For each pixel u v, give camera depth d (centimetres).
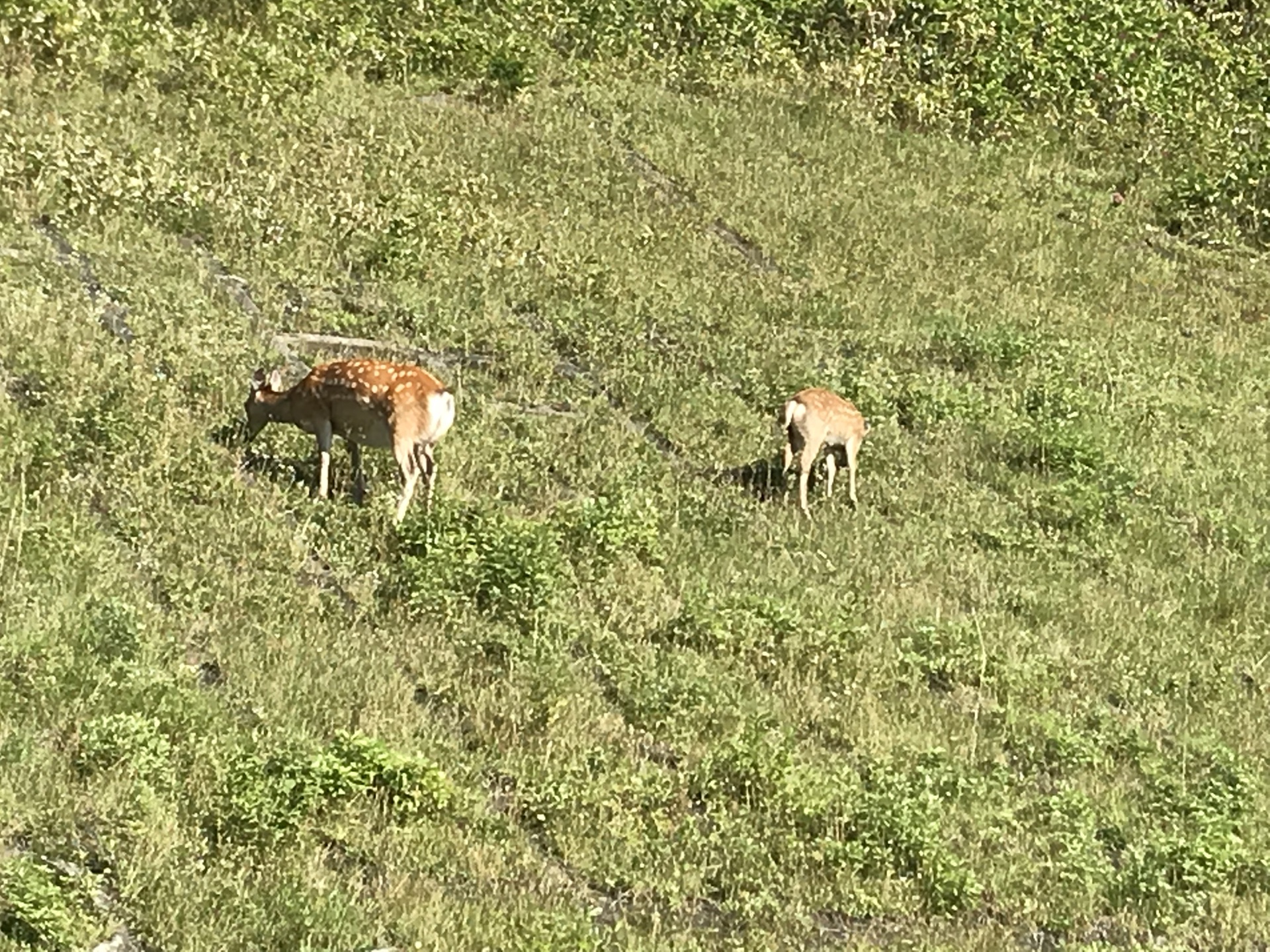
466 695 1402
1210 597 1838
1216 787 1473
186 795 1212
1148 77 3347
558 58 3014
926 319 2408
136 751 1221
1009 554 1825
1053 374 2302
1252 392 2431
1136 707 1612
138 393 1728
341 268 2192
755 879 1255
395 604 1496
